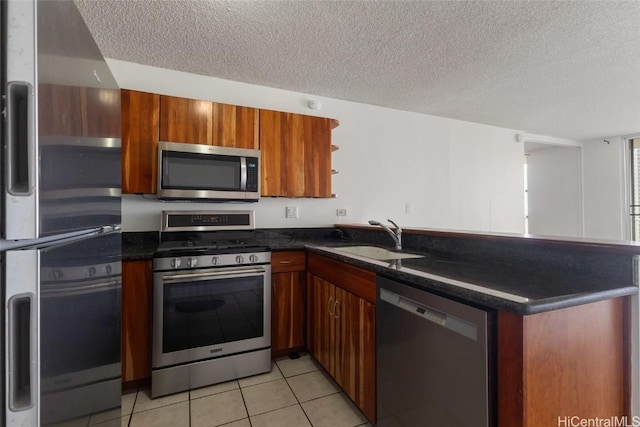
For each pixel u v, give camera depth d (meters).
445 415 1.07
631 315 1.02
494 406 0.93
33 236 0.54
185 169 2.11
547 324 0.89
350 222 3.18
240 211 2.46
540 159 5.70
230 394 1.86
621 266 1.05
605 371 1.00
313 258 2.21
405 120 3.50
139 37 2.00
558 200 5.44
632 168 4.69
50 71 0.60
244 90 2.71
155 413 1.68
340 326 1.79
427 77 2.61
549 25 1.87
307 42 2.06
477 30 1.92
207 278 1.92
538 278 1.15
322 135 2.63
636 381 1.01
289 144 2.50
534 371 0.86
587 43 2.07
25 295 0.53
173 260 1.85
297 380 2.01
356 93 2.97
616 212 4.76
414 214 3.54
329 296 1.94
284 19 1.81
